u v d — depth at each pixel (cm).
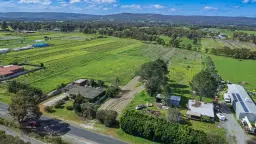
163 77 7638
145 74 7338
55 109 6069
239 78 10256
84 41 18912
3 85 7662
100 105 6488
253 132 5269
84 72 9781
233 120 5938
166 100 6600
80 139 4700
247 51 15138
